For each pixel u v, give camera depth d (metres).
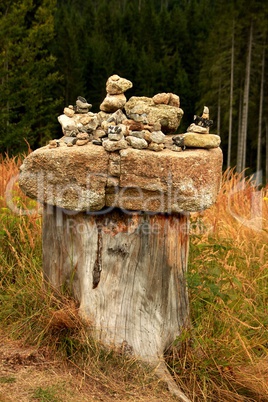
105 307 3.27
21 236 4.34
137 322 3.28
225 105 34.97
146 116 3.44
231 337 3.63
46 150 3.20
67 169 3.12
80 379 3.11
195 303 3.72
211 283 3.88
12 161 6.31
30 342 3.38
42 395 2.88
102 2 65.06
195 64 50.06
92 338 3.27
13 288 3.88
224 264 4.37
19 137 21.67
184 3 70.06
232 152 38.03
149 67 45.50
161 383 3.18
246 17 33.16
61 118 3.53
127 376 3.18
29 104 22.66
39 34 22.08
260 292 4.36
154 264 3.27
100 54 44.84
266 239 5.11
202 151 3.23
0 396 2.80
